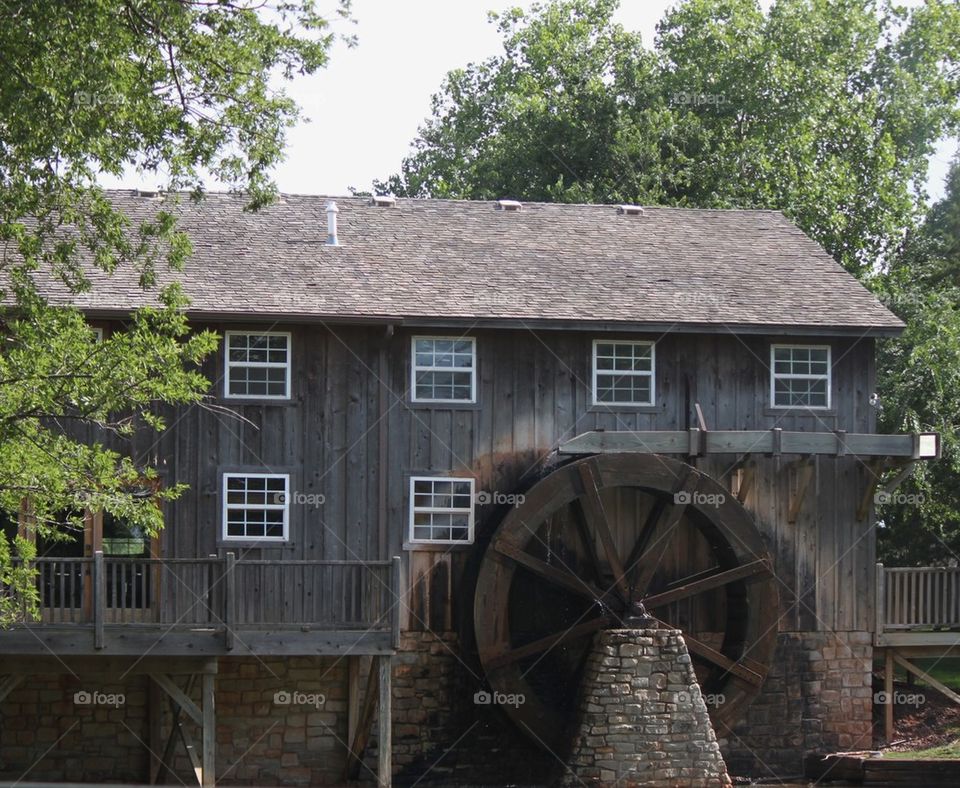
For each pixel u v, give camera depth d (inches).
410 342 896.9
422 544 888.3
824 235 1434.5
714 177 1403.8
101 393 665.6
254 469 870.4
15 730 848.9
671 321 909.2
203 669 786.8
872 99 1550.2
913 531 1254.9
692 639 905.5
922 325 1283.2
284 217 983.0
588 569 926.4
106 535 863.1
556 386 916.6
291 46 687.1
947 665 1189.1
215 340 691.4
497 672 874.1
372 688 824.3
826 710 936.9
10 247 874.1
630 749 853.2
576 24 1601.9
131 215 960.9
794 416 944.3
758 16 1519.4
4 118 642.8
